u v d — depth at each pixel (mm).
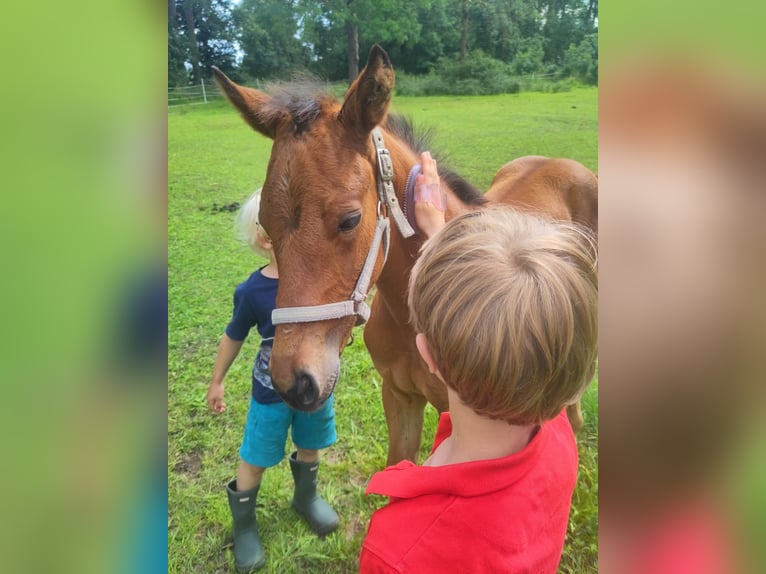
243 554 2137
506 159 7406
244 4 16578
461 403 892
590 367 831
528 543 868
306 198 1420
